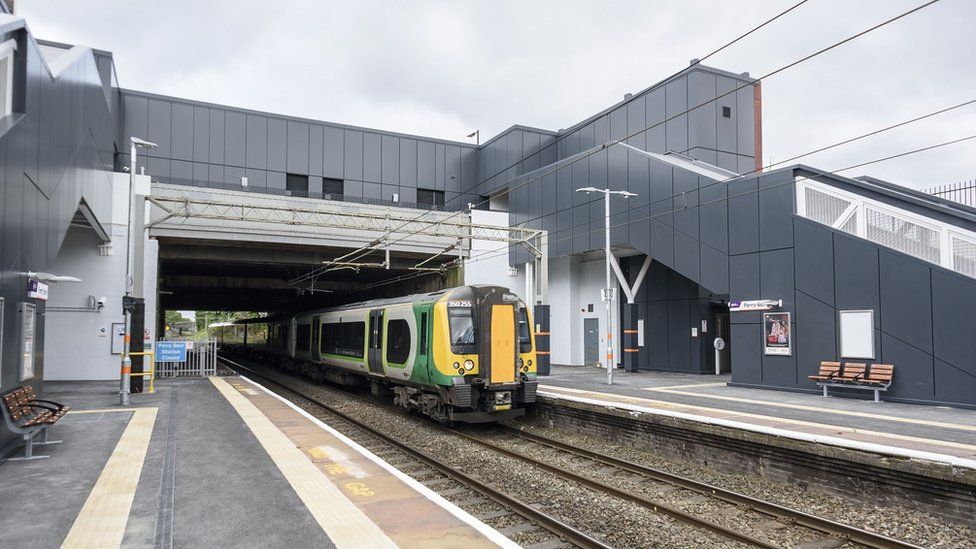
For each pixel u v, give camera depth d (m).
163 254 27.56
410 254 30.98
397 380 17.31
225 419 13.02
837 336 16.48
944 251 14.87
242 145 32.16
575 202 26.88
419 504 7.05
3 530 6.12
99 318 22.97
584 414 14.41
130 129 30.25
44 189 11.12
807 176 17.89
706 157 26.36
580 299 31.48
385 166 35.09
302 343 28.33
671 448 12.07
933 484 8.13
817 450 9.42
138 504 6.97
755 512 8.45
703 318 24.59
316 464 8.98
